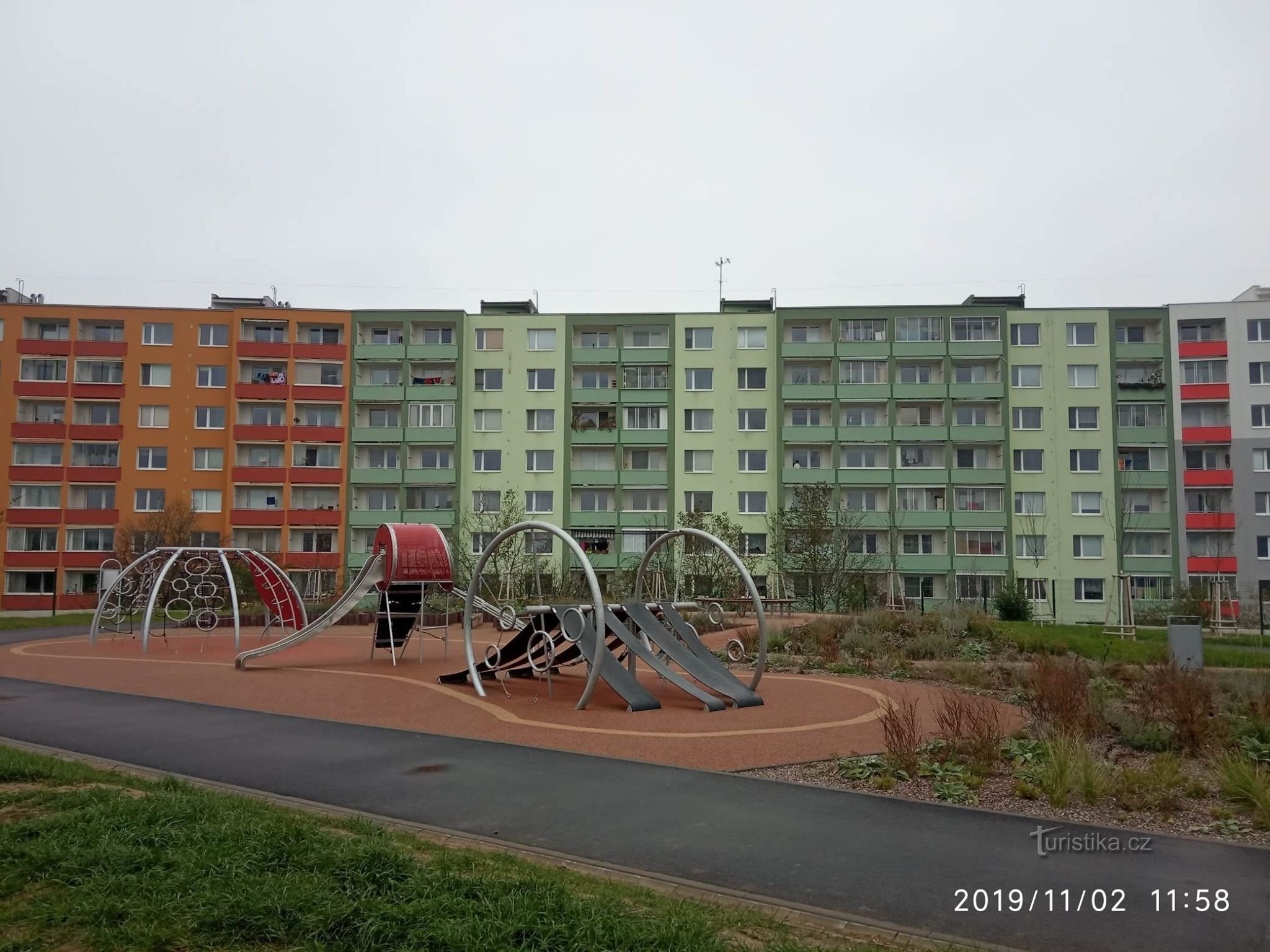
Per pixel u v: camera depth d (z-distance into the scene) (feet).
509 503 167.63
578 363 191.21
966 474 180.55
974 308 185.16
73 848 18.85
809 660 63.31
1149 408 185.47
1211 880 19.98
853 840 22.58
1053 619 137.59
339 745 34.71
